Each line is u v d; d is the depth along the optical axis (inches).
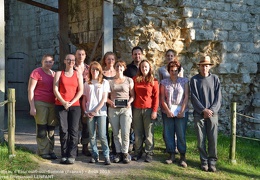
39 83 233.6
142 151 253.9
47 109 235.9
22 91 541.6
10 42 547.5
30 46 539.2
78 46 379.6
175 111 238.2
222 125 378.6
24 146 265.4
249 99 397.4
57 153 254.8
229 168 242.5
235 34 372.8
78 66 247.1
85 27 357.4
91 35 346.6
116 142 238.2
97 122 232.5
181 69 254.7
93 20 342.0
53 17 493.0
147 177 215.3
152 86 235.6
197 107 234.8
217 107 233.6
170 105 239.1
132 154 254.7
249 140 362.9
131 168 228.1
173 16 340.2
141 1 334.3
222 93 377.4
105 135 232.7
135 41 330.6
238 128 387.9
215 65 368.2
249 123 390.0
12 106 230.4
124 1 332.2
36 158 235.3
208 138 236.7
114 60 245.6
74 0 376.8
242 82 384.2
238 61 376.8
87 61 368.8
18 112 514.9
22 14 548.1
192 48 356.5
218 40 362.0
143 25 331.9
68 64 228.2
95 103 229.8
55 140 293.4
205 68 235.1
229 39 369.4
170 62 240.5
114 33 335.9
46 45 510.9
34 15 530.0
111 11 313.3
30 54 540.7
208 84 235.6
